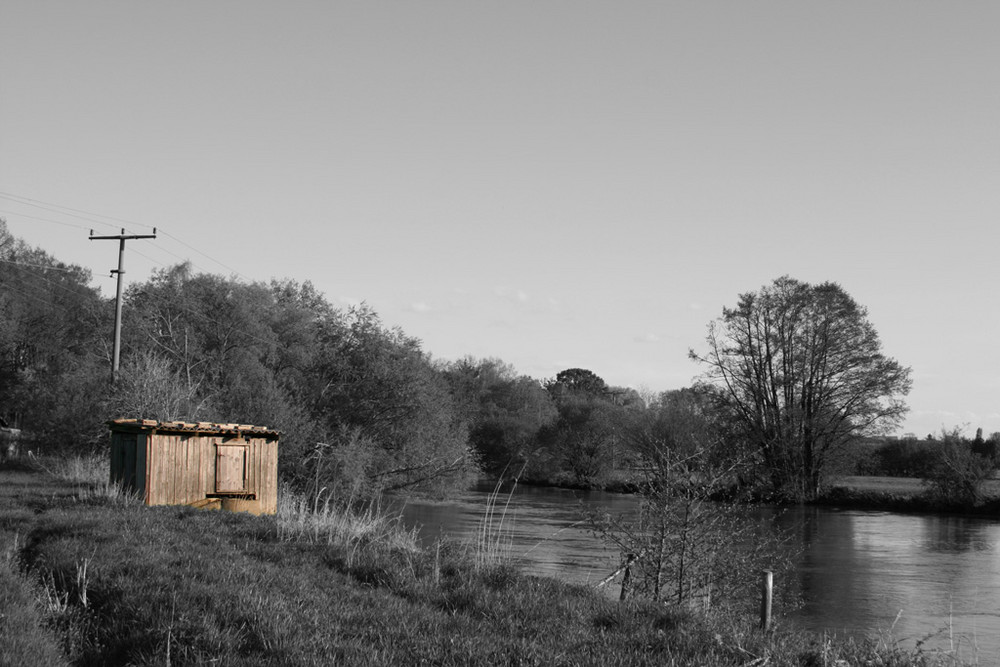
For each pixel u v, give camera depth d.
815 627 19.06
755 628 11.34
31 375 61.06
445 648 8.24
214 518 17.38
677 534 14.79
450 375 85.38
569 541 29.05
